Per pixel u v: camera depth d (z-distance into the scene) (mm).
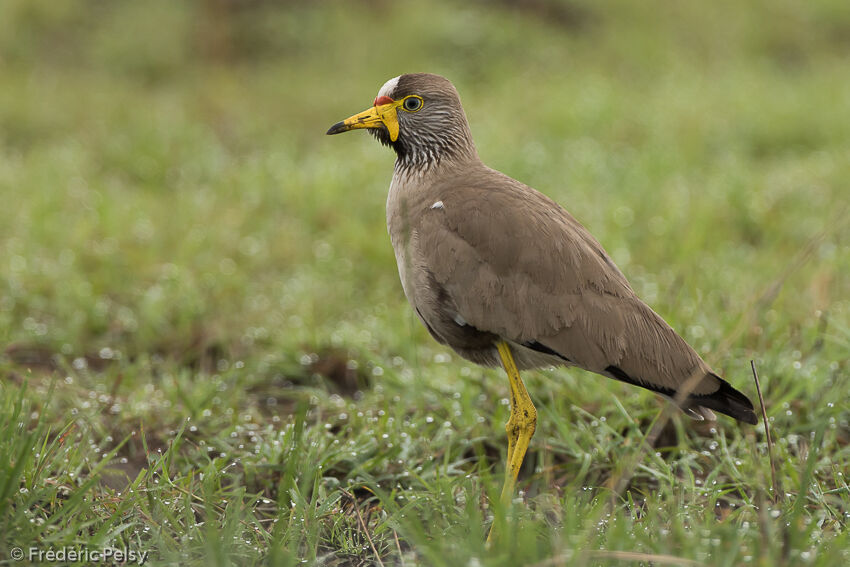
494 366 8266
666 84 22094
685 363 7586
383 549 7012
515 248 7539
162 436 8688
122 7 25562
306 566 6551
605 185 15586
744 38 26078
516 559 5852
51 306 11781
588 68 23922
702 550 6000
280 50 24703
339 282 12461
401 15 25578
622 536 6031
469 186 8008
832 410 8586
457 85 22719
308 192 15367
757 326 9836
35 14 24516
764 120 19219
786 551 5770
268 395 10156
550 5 26734
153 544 6652
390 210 8602
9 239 13492
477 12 25969
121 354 10523
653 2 27234
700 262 12445
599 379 9164
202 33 24422
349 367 10531
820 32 26719
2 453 6578
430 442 8555
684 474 8234
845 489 7340
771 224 13875
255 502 7402
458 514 7043
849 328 9828
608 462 8312
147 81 23266
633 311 7586
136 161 17438
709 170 16812
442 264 7707
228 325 11281
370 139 19250
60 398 9148
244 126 19812
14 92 20672
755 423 7352
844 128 18922
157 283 12438
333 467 8172
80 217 14312
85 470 7953
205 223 14289
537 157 16750
